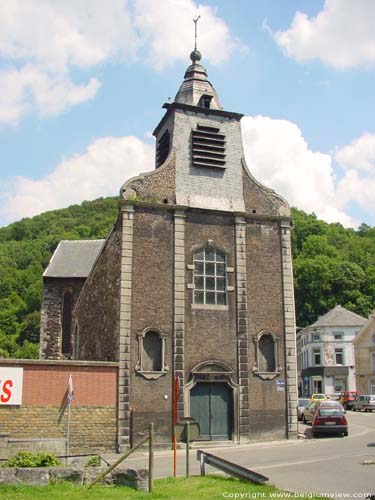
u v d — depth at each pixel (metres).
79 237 91.00
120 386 20.30
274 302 23.25
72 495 10.36
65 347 38.66
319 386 62.81
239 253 23.17
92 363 20.19
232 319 22.44
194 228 22.91
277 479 13.05
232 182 24.16
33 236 103.94
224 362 21.86
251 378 22.12
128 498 10.13
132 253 21.67
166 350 21.22
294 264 75.38
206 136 24.42
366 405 43.97
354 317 63.34
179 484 12.04
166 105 24.86
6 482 11.35
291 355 22.84
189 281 22.25
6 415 19.06
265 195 24.38
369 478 13.05
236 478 12.57
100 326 25.06
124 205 22.02
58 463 12.66
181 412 20.78
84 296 30.56
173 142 23.89
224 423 21.55
